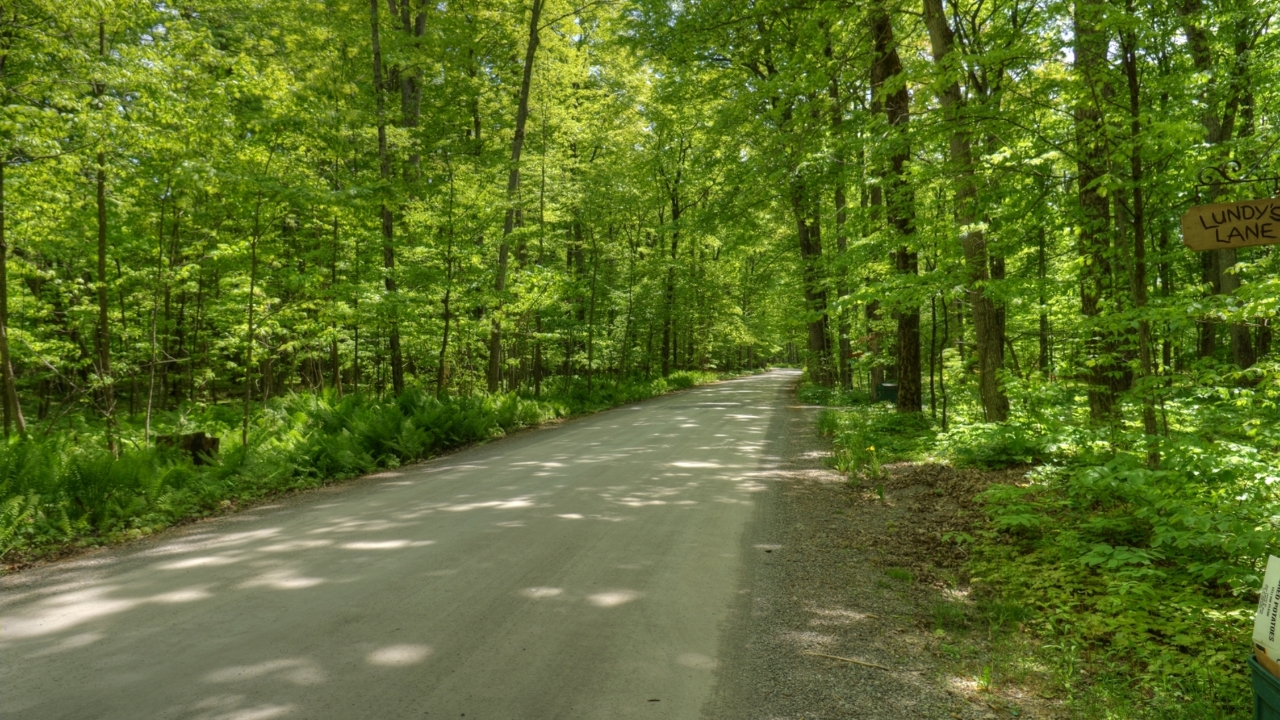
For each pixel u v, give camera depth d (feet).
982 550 19.61
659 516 23.77
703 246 124.77
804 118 41.42
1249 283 16.02
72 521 22.61
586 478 30.89
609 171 82.33
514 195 62.64
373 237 55.47
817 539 21.24
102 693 11.22
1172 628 13.41
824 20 37.55
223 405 55.31
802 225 78.38
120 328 48.60
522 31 76.64
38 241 39.06
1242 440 22.20
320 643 13.23
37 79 32.22
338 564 18.34
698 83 65.00
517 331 74.49
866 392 81.92
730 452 39.32
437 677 11.86
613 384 90.48
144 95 32.45
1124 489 18.13
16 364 53.93
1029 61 24.64
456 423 44.93
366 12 64.08
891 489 28.37
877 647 13.50
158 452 30.25
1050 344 41.86
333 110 43.45
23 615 14.85
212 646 13.07
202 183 33.53
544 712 10.73
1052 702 11.44
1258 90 30.81
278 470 30.55
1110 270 26.78
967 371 48.91
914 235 35.37
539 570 17.79
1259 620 8.23
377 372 82.48
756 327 184.34
